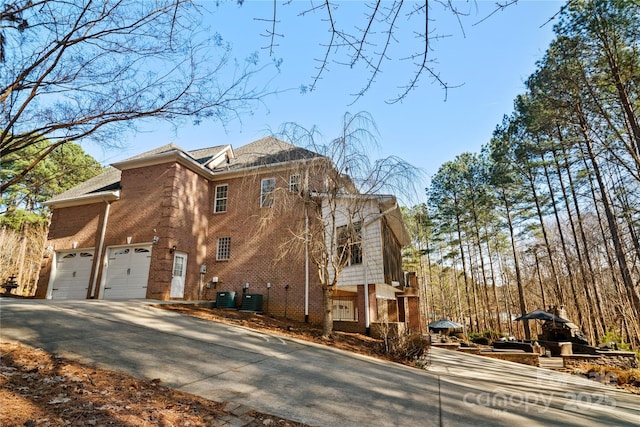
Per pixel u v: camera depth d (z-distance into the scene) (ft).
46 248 55.21
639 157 40.16
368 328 42.70
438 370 31.04
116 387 14.51
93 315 29.07
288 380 18.76
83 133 13.88
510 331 110.32
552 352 57.21
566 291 90.79
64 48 12.41
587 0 38.55
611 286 82.17
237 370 19.51
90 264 51.75
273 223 50.06
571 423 16.80
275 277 48.52
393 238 59.06
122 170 53.57
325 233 37.35
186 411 13.07
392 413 15.47
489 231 103.45
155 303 39.19
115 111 13.89
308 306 45.93
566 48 42.04
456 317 118.83
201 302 45.60
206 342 25.11
